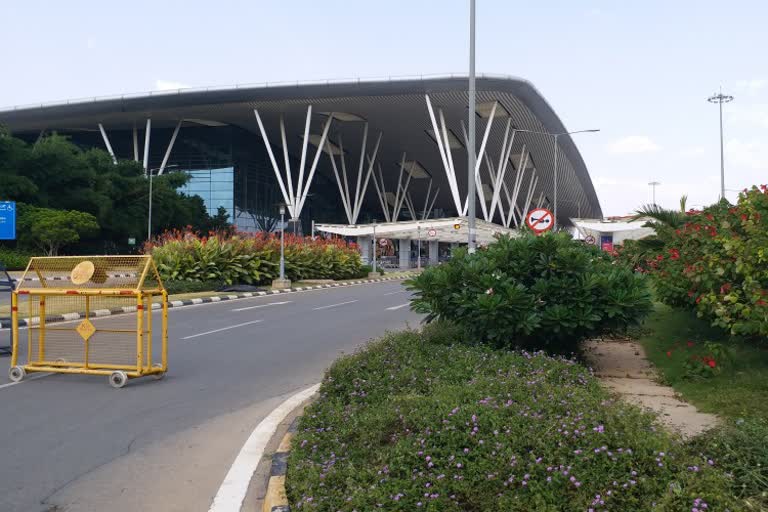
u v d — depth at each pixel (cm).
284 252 3294
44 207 4684
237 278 2791
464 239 6494
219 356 1068
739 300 741
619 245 1705
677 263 919
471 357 714
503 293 802
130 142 7369
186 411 702
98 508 439
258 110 6144
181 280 2594
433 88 5484
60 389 812
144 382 857
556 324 788
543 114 6475
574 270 822
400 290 2934
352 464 418
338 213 10088
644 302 793
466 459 391
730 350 772
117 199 5409
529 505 340
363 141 6938
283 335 1327
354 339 1266
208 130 7100
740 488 370
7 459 538
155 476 502
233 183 7069
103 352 893
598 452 371
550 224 1424
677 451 386
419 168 8931
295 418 626
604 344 1078
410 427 466
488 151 7662
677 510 322
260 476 499
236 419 670
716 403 608
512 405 471
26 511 432
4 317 1537
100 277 872
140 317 836
